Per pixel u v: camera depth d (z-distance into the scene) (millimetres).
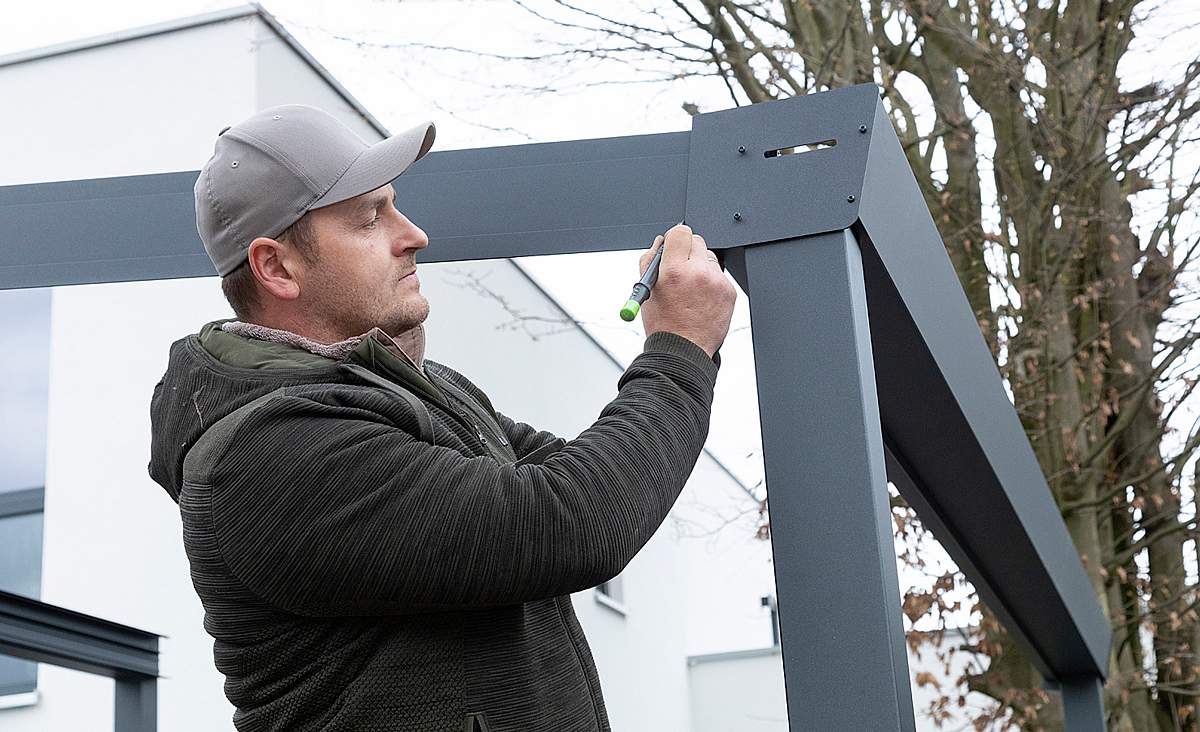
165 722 7406
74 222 2000
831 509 1684
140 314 7934
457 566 1352
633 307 1547
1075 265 7410
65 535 7820
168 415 1541
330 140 1600
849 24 6293
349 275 1589
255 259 1578
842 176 1781
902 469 2953
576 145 1899
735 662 14070
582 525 1374
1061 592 3936
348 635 1426
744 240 1798
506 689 1419
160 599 7582
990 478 3014
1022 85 6680
